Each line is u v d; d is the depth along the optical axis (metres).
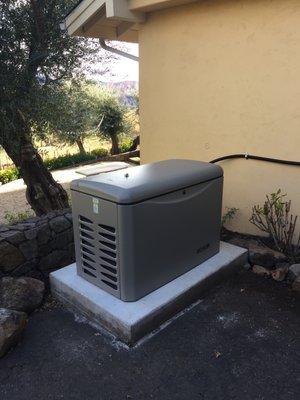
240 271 3.12
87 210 2.48
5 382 2.04
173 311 2.53
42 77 4.44
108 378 2.04
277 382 1.98
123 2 3.56
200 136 3.67
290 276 2.88
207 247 2.96
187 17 3.45
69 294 2.68
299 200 3.13
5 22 4.11
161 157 4.11
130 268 2.36
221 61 3.32
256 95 3.17
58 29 4.41
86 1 3.71
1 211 7.73
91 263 2.61
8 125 3.98
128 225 2.26
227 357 2.17
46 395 1.95
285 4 2.83
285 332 2.37
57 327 2.48
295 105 2.96
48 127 4.54
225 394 1.91
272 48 2.98
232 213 3.57
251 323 2.46
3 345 2.18
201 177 2.71
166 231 2.52
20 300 2.55
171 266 2.65
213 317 2.53
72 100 4.83
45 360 2.19
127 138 14.72
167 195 2.46
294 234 3.22
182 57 3.61
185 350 2.23
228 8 3.15
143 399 1.90
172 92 3.79
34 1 4.19
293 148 3.06
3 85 3.93
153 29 3.79
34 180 4.78
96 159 13.45
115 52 4.74
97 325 2.49
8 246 2.66
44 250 2.91
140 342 2.31
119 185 2.31
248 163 3.38
